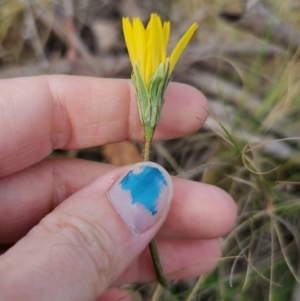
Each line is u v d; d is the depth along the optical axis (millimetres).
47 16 151
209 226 101
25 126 94
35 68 146
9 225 100
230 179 121
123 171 81
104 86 99
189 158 128
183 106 103
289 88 115
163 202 78
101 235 74
